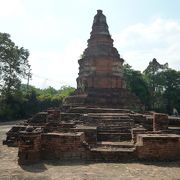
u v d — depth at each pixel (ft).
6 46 140.56
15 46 145.48
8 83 142.82
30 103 157.38
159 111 169.07
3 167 34.14
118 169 33.22
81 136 40.14
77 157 38.86
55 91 229.66
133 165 35.50
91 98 96.73
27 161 36.04
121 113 72.02
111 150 38.70
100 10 113.09
